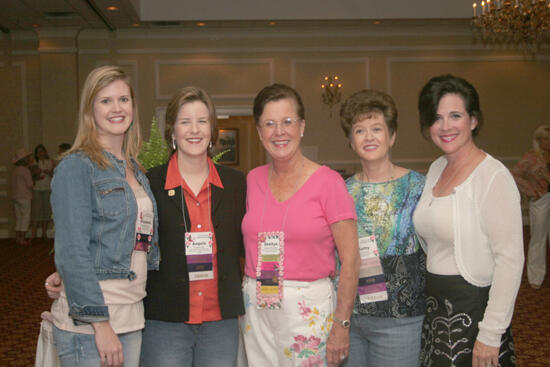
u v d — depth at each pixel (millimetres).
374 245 1986
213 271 1970
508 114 10367
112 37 9844
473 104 1862
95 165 1731
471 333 1778
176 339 1945
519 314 4520
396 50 10125
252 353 1967
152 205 1906
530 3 6664
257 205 1988
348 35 10086
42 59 9570
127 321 1761
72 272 1613
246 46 10000
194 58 9953
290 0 9203
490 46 10234
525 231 9164
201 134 1959
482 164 1821
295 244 1889
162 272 1932
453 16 9312
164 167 2047
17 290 5758
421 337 1950
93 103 1783
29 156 9180
